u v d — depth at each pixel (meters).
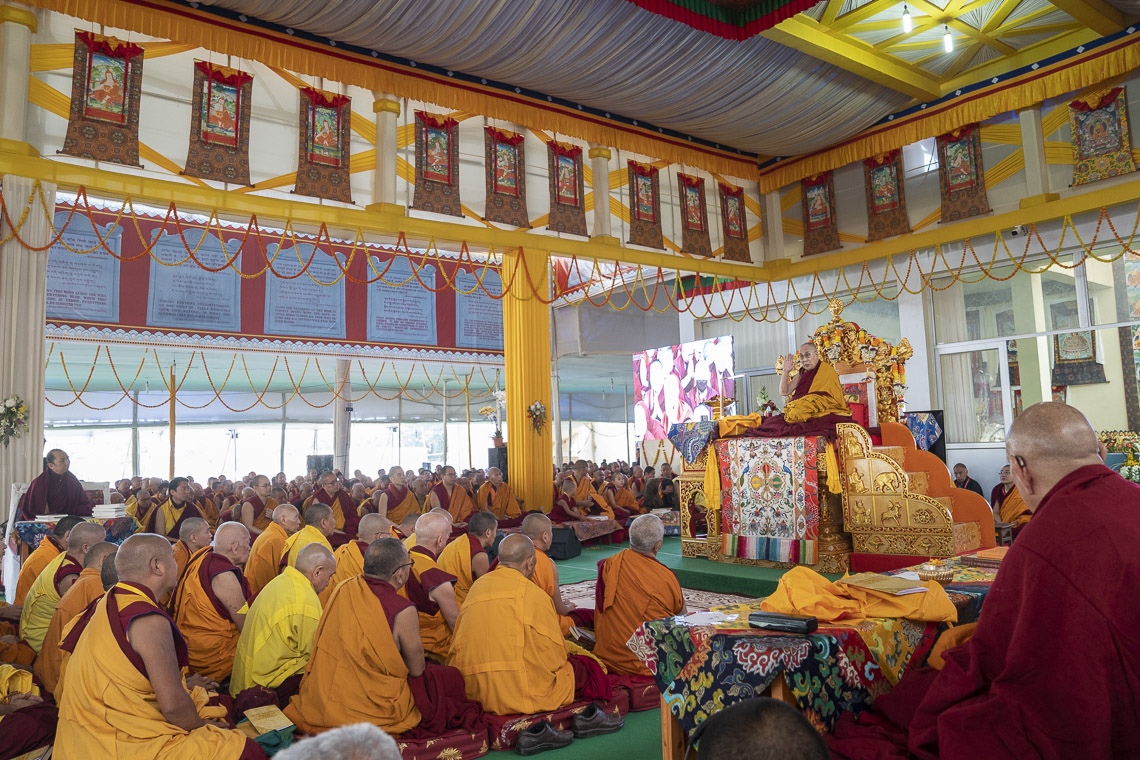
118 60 9.29
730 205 15.05
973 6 10.78
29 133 8.77
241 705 3.87
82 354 16.94
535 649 4.07
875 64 11.96
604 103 12.45
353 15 9.61
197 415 22.23
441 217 11.59
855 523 7.66
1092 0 10.38
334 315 16.55
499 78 11.55
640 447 17.19
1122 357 11.46
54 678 4.07
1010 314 12.59
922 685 2.66
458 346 18.09
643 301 19.73
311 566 4.43
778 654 2.67
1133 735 1.96
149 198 9.37
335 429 18.27
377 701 3.70
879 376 9.06
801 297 15.15
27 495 8.08
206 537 5.07
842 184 14.66
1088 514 2.10
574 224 12.89
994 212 12.63
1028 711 2.02
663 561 8.73
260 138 10.22
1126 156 11.30
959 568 4.16
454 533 10.48
